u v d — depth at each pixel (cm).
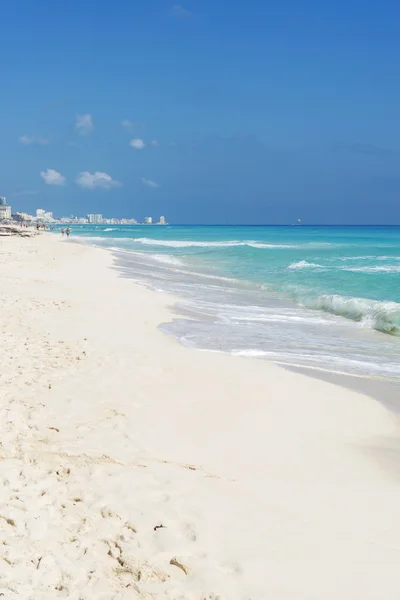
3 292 1591
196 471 508
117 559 360
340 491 485
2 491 434
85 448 542
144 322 1320
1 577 328
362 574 354
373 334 1277
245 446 584
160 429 612
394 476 528
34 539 371
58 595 320
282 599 327
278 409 717
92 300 1566
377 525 423
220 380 830
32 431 574
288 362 1012
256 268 2955
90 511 418
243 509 438
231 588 336
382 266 3003
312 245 5706
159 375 830
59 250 4044
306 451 582
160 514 421
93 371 820
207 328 1307
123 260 3419
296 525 416
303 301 1764
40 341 989
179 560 359
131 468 503
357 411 730
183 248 5153
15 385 723
